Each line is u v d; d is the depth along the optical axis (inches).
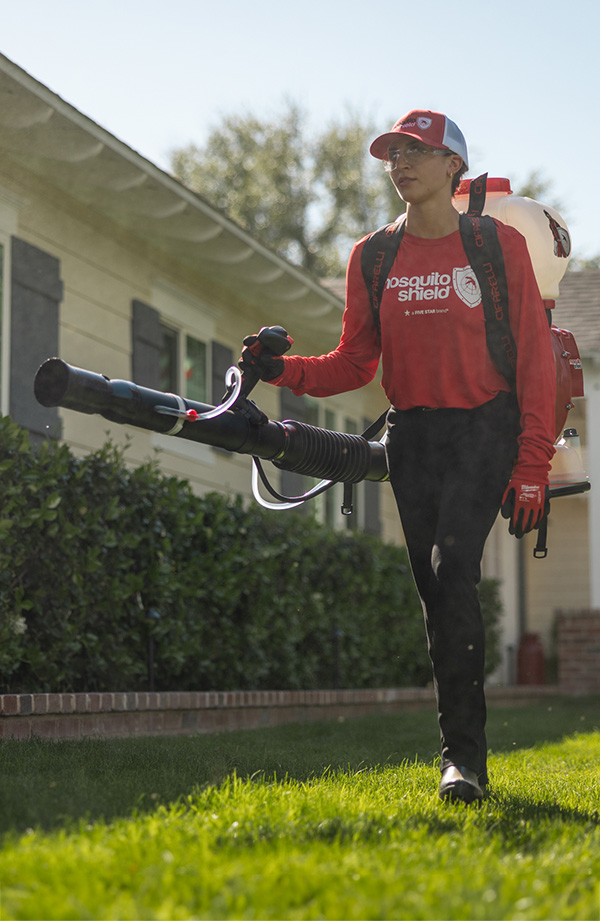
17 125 305.9
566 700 489.7
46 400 123.4
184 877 82.4
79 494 237.5
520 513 132.6
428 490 138.3
